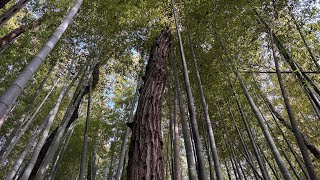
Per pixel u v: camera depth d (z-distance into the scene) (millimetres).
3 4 2373
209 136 3338
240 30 4527
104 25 5500
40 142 4121
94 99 8164
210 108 5898
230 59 4184
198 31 4723
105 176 9547
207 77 5027
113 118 8328
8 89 2047
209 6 4312
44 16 5191
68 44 6008
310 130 6383
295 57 4496
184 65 3490
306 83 3967
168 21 5328
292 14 4082
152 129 2797
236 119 5906
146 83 3479
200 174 2422
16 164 4125
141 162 2443
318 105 4074
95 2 5488
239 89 5309
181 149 8328
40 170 4145
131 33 5777
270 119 6777
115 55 6125
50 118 4516
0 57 5973
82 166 4516
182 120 3244
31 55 6027
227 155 6473
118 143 8141
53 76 7910
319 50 4578
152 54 4066
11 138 4828
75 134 8531
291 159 6621
